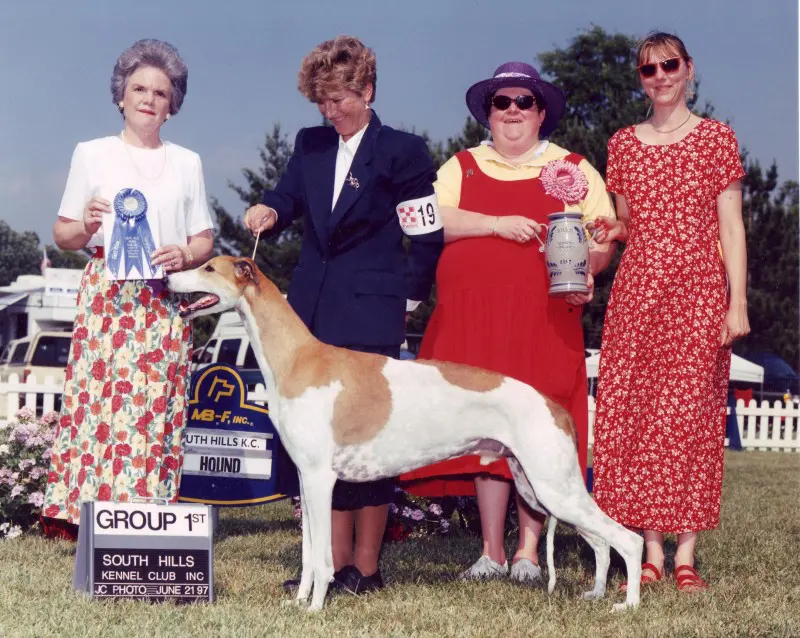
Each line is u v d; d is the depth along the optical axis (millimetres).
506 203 5570
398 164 4895
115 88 5320
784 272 33250
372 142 4922
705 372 5398
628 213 5719
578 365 5566
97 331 5203
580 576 5730
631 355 5457
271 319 4668
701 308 5395
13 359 24016
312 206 5008
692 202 5406
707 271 5410
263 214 5043
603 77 35094
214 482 7219
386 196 4930
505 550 6934
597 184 5699
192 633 4086
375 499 5004
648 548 5734
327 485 4566
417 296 5094
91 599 4582
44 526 7211
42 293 24172
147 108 5254
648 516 5430
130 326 5176
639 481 5453
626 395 5473
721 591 5273
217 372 7270
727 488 11945
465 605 4832
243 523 8336
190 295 5316
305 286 5016
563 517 4785
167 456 5289
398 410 4645
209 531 4828
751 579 5676
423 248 4969
